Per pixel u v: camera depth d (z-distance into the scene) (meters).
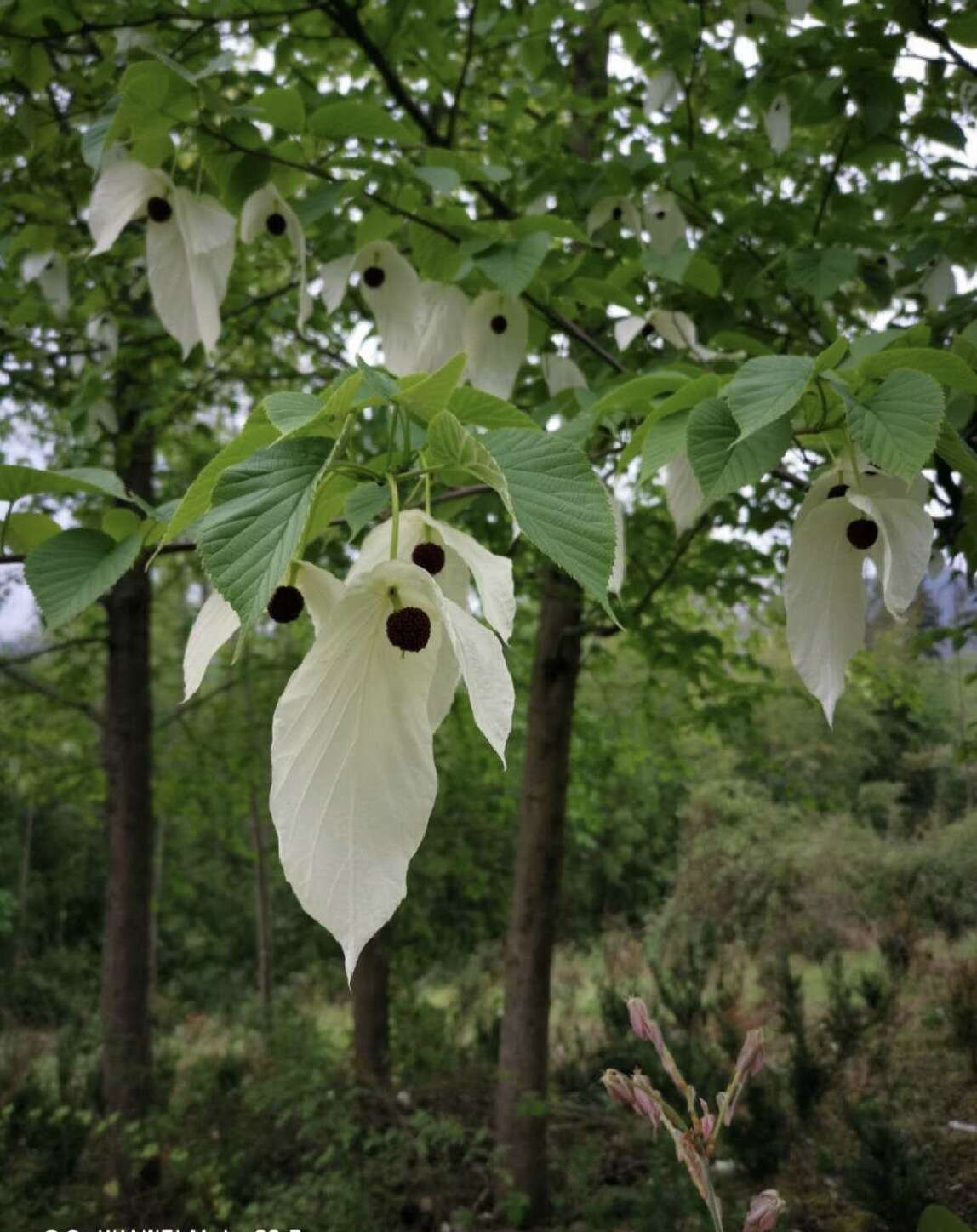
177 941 17.31
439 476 1.25
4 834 19.06
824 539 1.49
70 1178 5.83
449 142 3.93
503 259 2.39
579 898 16.14
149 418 5.68
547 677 6.01
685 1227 4.69
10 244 3.38
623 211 3.65
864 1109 4.62
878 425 1.31
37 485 1.61
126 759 7.02
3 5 2.71
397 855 0.96
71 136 3.69
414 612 0.98
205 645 1.15
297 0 3.75
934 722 7.77
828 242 3.26
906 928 6.38
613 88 5.17
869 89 3.09
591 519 1.06
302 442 1.05
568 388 2.81
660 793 16.58
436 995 11.62
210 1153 5.93
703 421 1.45
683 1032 6.59
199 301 2.29
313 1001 12.60
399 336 2.66
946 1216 1.96
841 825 8.15
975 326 1.85
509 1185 5.48
